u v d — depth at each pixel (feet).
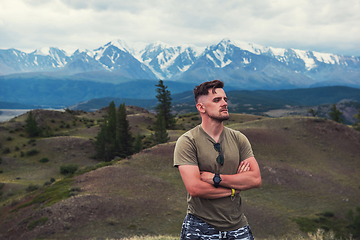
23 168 229.66
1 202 125.80
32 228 77.82
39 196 113.19
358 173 173.27
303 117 275.80
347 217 100.53
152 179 134.00
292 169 169.68
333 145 219.20
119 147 264.11
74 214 83.87
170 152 178.81
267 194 134.10
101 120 440.04
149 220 87.30
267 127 257.55
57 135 331.77
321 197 132.46
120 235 75.00
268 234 92.84
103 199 98.22
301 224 101.19
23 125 346.54
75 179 134.82
